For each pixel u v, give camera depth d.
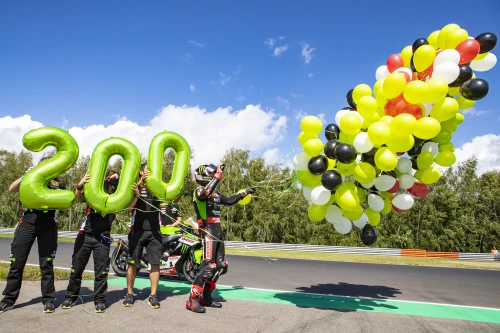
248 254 14.11
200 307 3.56
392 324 3.38
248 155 25.67
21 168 31.64
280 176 4.41
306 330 3.08
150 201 3.92
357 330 3.14
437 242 24.31
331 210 3.94
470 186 25.89
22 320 3.02
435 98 3.24
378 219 4.07
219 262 3.89
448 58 3.35
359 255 16.03
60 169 3.34
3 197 29.64
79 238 3.53
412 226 25.28
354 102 4.15
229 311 3.66
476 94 3.32
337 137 4.04
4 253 9.44
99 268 3.49
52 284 3.38
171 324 3.11
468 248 24.94
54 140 3.35
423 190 4.11
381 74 4.20
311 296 4.86
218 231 3.93
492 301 5.26
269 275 7.46
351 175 3.75
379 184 3.72
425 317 3.72
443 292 6.00
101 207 3.40
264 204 24.31
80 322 3.05
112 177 3.97
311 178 3.82
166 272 5.93
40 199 3.21
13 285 3.33
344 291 5.62
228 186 24.41
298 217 25.20
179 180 3.91
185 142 4.06
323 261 12.13
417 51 3.60
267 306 3.96
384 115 3.79
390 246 24.45
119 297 4.12
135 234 3.87
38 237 3.39
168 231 6.08
